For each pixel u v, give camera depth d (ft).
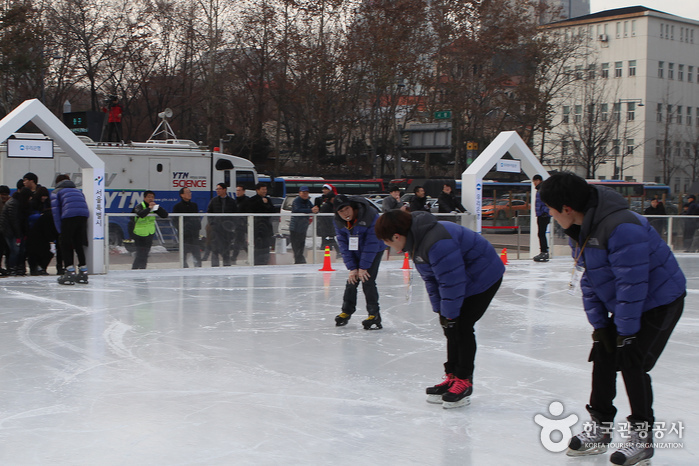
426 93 146.30
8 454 12.83
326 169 157.38
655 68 237.66
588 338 24.17
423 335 24.50
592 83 181.16
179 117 167.32
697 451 13.20
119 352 21.44
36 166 67.15
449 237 14.96
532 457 12.80
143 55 155.43
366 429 14.37
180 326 25.81
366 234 24.45
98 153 69.72
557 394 17.10
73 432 14.08
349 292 25.90
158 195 72.95
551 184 12.05
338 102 139.13
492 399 16.63
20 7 96.37
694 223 62.44
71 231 36.73
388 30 129.29
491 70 145.28
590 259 12.02
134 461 12.50
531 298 34.12
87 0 147.74
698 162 226.38
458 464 12.44
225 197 48.55
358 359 20.74
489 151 52.31
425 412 15.57
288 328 25.67
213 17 138.00
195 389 17.37
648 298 11.92
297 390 17.33
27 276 40.73
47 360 20.34
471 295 15.58
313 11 131.34
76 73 153.89
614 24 242.17
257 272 44.75
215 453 12.92
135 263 43.52
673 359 21.18
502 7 144.77
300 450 13.10
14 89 122.52
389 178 154.51
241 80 148.56
